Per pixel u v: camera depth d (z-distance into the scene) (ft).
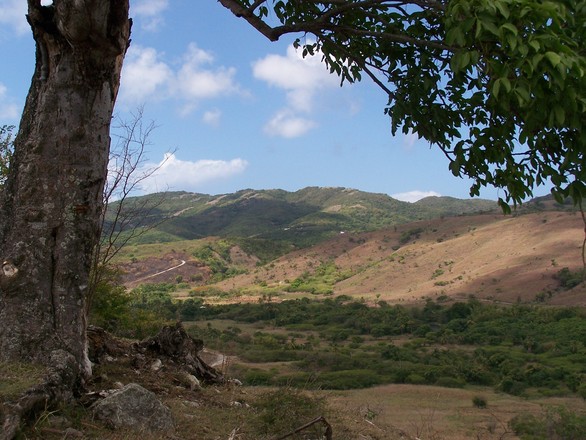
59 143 15.70
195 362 23.65
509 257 411.95
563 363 174.50
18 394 13.19
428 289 403.13
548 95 11.25
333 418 21.01
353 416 23.43
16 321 15.30
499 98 11.83
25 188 15.64
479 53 11.87
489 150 13.73
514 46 10.52
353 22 17.74
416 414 73.67
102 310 51.06
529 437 58.23
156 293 388.78
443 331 260.21
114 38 15.35
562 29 11.12
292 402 18.19
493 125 13.67
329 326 309.22
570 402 117.70
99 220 16.49
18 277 15.35
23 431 12.60
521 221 484.74
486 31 11.48
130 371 20.56
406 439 22.94
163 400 18.38
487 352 204.64
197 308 338.34
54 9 15.26
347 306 350.43
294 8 18.51
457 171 13.92
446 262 463.83
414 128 15.90
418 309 324.39
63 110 15.67
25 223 15.58
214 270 579.89
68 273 15.69
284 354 178.70
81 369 16.15
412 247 533.96
